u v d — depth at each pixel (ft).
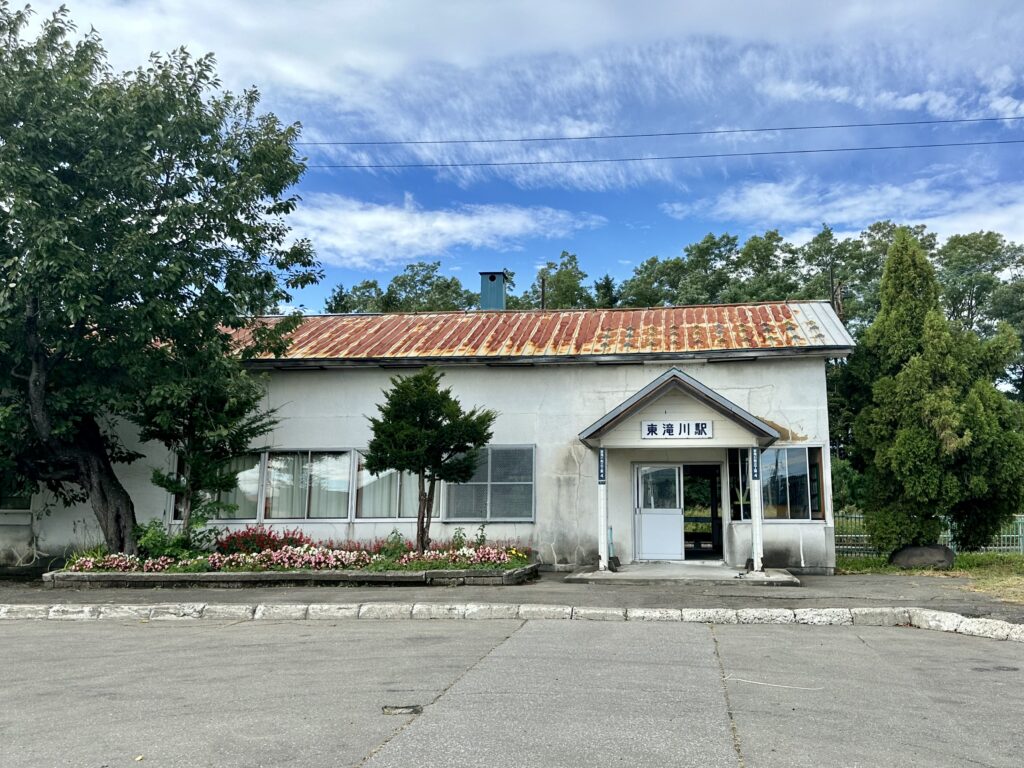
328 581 39.40
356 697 18.57
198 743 15.24
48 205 37.24
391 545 45.85
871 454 49.85
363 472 50.24
